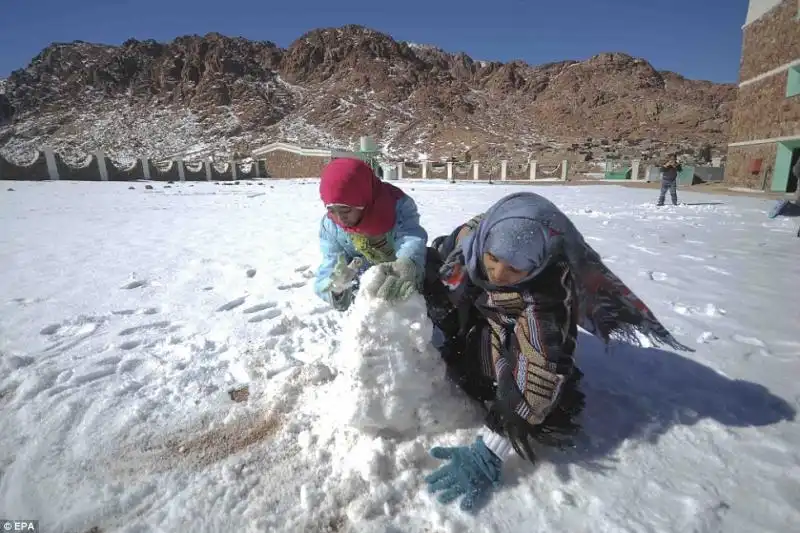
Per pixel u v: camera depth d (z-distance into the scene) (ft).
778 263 17.01
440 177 126.11
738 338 9.65
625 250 19.60
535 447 6.14
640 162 105.91
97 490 5.54
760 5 59.93
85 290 13.78
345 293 7.80
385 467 5.65
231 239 22.75
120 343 9.68
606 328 6.45
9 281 14.82
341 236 7.84
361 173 6.50
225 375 8.34
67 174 96.22
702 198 50.98
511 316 6.19
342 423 6.34
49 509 5.27
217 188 74.23
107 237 23.66
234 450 6.24
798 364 8.45
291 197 53.01
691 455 6.00
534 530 4.91
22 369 8.53
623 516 5.04
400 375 5.92
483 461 5.51
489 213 5.82
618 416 6.83
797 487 5.41
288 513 5.15
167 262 17.51
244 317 11.28
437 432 6.29
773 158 58.59
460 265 6.64
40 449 6.28
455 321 7.48
